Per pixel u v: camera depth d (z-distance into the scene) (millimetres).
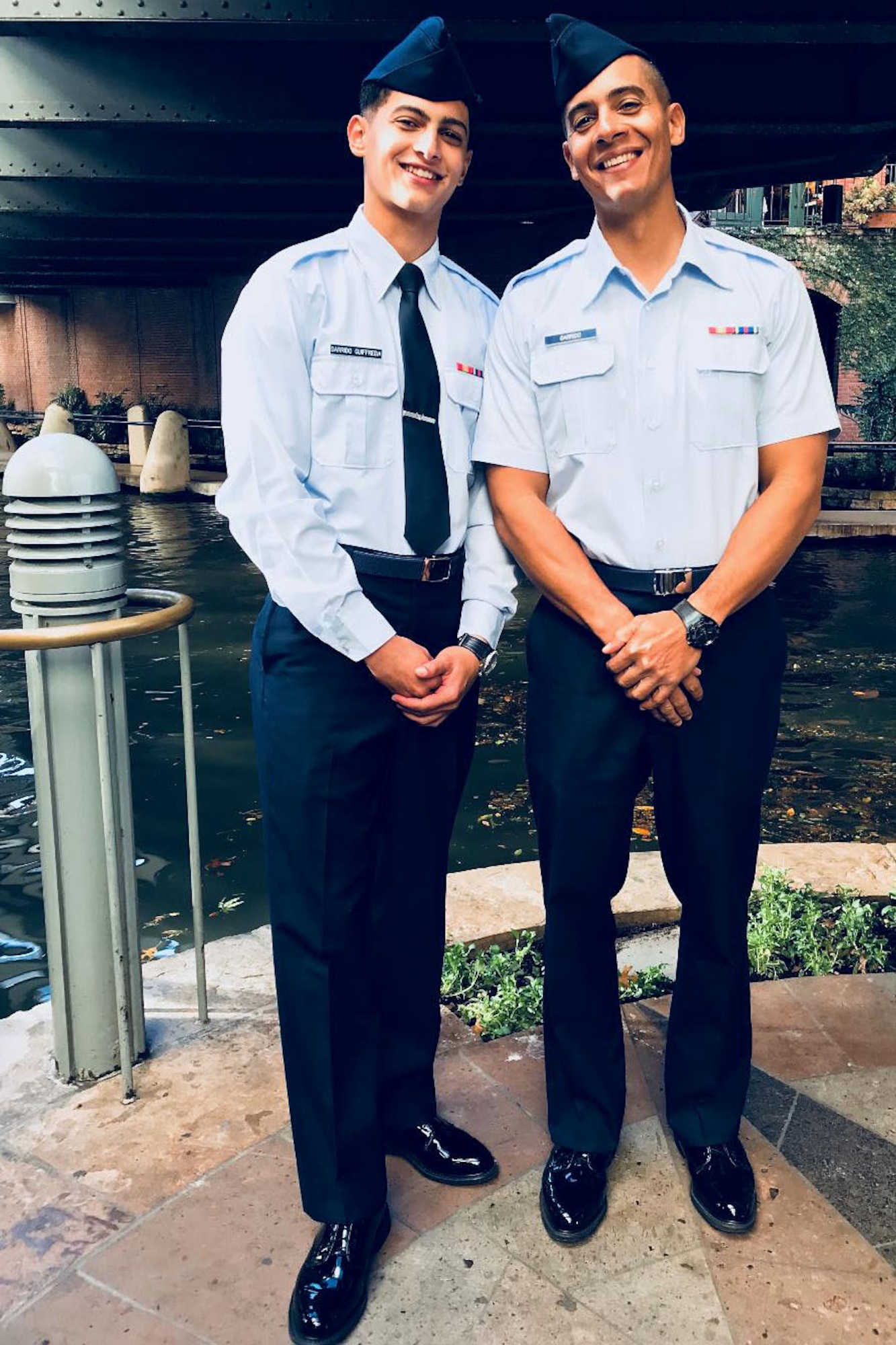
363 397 1831
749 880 2021
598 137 1794
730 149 12117
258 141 12219
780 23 8289
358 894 1891
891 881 3436
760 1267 1889
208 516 16703
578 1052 2053
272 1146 2207
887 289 18141
